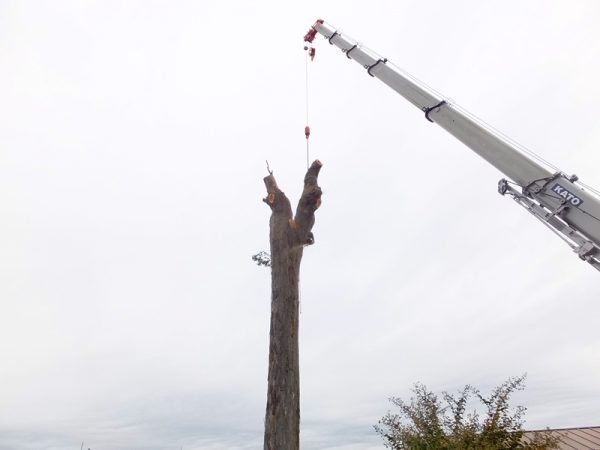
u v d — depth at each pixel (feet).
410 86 36.09
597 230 20.65
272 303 16.70
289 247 17.61
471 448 26.71
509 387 30.32
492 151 26.86
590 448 41.57
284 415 14.25
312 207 18.58
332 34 52.37
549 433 31.22
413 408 31.86
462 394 30.83
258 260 19.11
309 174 19.84
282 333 15.80
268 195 19.36
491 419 28.86
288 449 13.74
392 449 31.42
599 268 20.72
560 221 22.70
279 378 14.93
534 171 24.13
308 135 36.11
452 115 30.89
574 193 21.97
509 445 28.04
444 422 30.01
